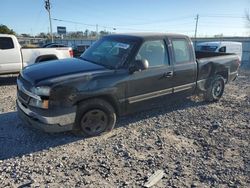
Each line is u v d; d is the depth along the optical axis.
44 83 3.93
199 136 4.76
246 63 21.20
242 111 6.34
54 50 10.10
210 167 3.69
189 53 5.79
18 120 5.22
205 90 6.52
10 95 7.45
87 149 4.14
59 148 4.14
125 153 4.02
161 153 4.07
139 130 4.97
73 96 4.07
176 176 3.45
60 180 3.30
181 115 5.90
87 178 3.35
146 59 4.93
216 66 6.56
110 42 5.29
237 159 3.93
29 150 4.05
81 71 4.34
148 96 5.04
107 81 4.38
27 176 3.36
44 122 3.95
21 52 9.36
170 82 5.36
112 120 4.68
